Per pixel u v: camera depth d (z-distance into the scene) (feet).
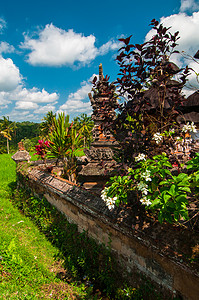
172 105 9.63
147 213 9.80
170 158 9.70
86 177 18.37
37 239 16.92
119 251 11.30
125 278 11.02
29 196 24.23
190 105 17.25
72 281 12.42
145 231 9.20
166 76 9.59
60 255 14.82
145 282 9.79
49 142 19.58
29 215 22.24
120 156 10.37
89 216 13.51
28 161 29.81
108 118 11.14
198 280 7.35
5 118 156.56
